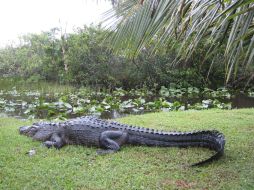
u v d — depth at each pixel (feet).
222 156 14.76
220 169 13.33
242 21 7.48
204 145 16.12
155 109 32.99
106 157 14.94
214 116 24.56
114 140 16.20
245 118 23.71
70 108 31.96
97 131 16.33
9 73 60.13
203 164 13.84
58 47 54.29
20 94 43.55
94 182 12.00
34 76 55.42
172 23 7.89
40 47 60.49
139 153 15.52
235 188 11.52
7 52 62.23
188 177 12.56
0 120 23.90
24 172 12.84
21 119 26.37
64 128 16.78
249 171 13.10
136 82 52.13
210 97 45.03
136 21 7.97
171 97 45.09
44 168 13.32
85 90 46.62
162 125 21.88
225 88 50.80
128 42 8.16
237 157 14.74
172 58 49.42
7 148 15.96
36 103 33.88
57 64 54.54
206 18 7.82
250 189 11.42
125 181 12.15
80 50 50.37
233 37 7.48
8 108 31.86
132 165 13.85
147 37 7.80
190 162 14.25
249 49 7.75
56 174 12.70
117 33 8.30
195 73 50.06
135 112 31.48
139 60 49.78
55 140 16.40
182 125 21.70
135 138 16.65
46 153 15.37
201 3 7.65
